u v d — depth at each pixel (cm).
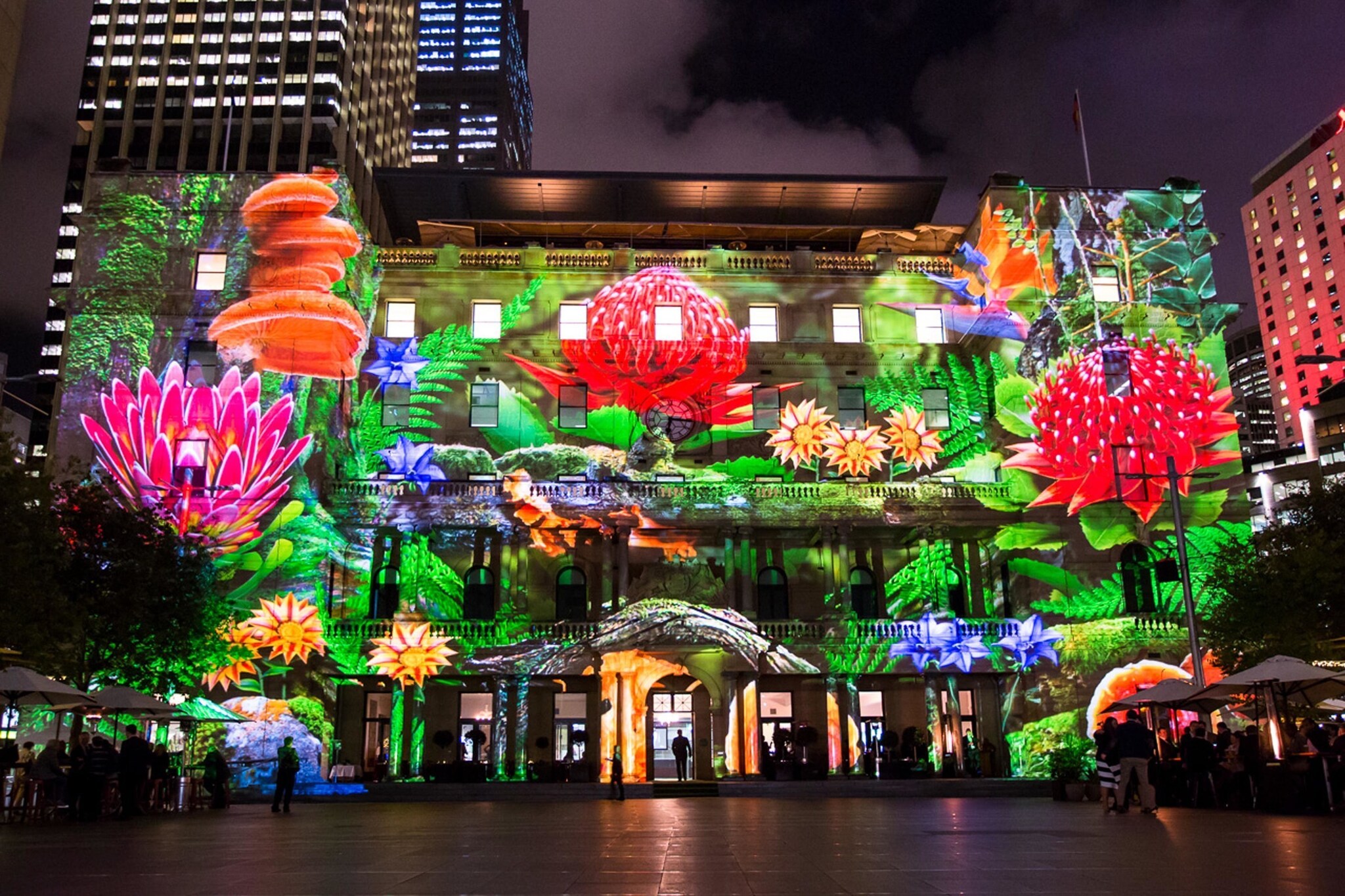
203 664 4122
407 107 15512
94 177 5153
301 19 12562
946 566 5150
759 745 4862
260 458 4803
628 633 4734
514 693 4922
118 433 4838
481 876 1296
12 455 3309
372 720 4984
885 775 4731
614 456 5284
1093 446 5128
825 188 5822
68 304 5012
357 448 5188
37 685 2731
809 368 5469
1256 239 17312
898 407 5438
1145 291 5347
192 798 3397
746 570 5097
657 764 5000
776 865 1408
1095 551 5022
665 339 5428
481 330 5412
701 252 5556
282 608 4638
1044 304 5288
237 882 1244
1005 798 3838
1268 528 4444
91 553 3722
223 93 12312
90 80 12419
